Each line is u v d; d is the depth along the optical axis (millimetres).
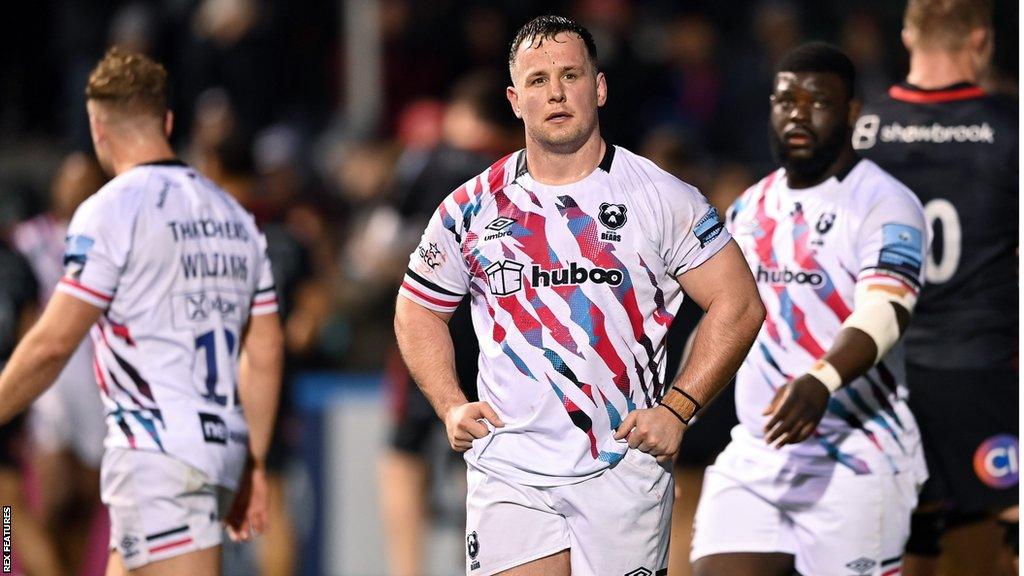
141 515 17234
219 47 43906
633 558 14492
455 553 27938
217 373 17812
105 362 17516
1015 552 18688
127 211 17328
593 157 14320
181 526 17328
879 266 16562
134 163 18047
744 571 17516
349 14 44500
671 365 23578
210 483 17516
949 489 18578
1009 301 18562
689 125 44938
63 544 27984
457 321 23609
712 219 14320
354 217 40656
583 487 14367
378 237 34219
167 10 44844
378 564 29750
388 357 34219
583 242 14180
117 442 17359
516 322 14320
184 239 17609
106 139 18094
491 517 14625
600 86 14469
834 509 17172
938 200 18562
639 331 14312
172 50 44406
